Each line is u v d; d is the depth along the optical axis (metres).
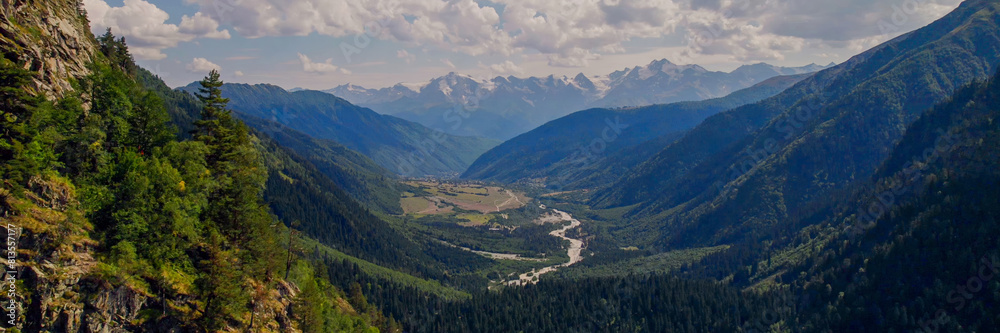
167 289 72.62
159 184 77.62
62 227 64.81
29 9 83.00
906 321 147.50
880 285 163.38
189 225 80.69
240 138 109.56
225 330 77.12
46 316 58.84
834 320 162.00
